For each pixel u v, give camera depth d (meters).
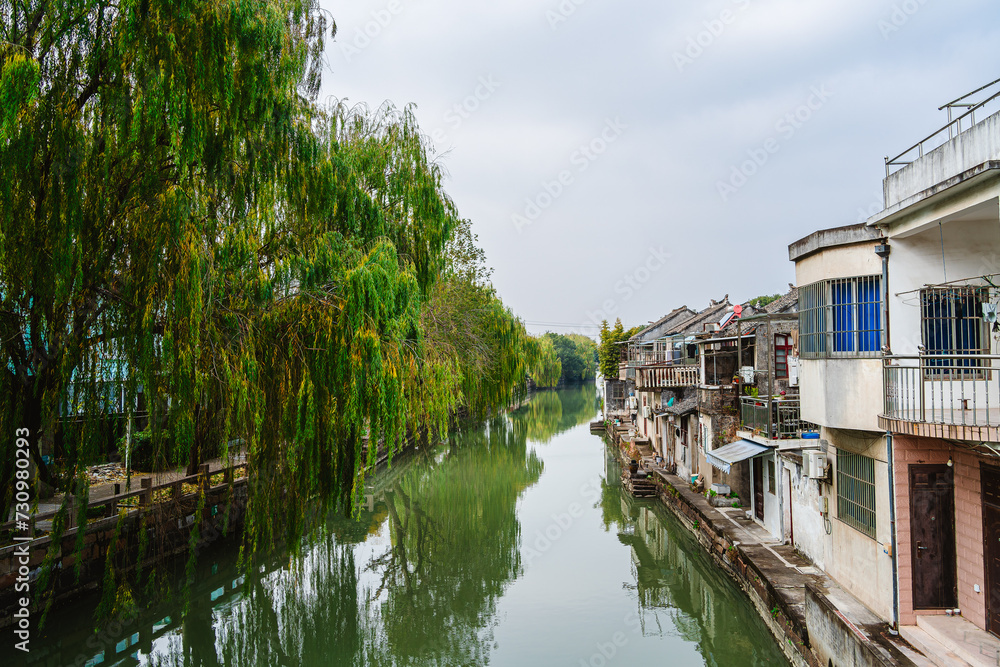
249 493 11.12
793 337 16.97
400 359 11.69
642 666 10.05
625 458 26.59
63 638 11.12
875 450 8.95
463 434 41.12
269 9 9.59
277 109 10.21
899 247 8.91
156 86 7.83
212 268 9.02
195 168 9.03
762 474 14.48
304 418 10.51
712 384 20.19
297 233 11.34
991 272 8.72
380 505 22.33
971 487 7.92
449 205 15.81
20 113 7.35
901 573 8.28
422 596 13.73
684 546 16.56
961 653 7.11
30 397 8.77
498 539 17.80
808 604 8.70
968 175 6.89
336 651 11.67
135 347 8.48
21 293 8.12
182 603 13.09
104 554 12.25
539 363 47.12
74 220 7.71
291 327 10.73
